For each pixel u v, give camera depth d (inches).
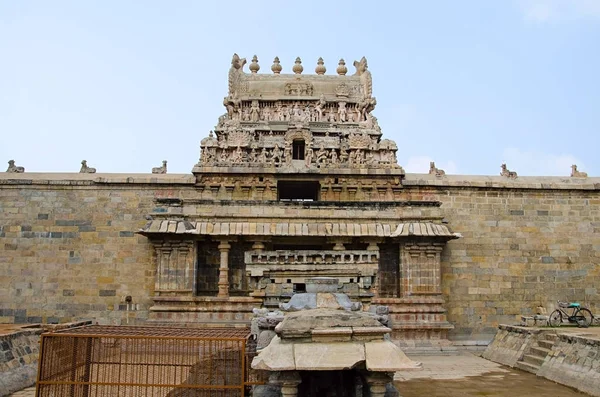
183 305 1104.8
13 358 715.4
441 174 1362.0
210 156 1342.3
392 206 1194.0
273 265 774.5
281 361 345.4
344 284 746.8
